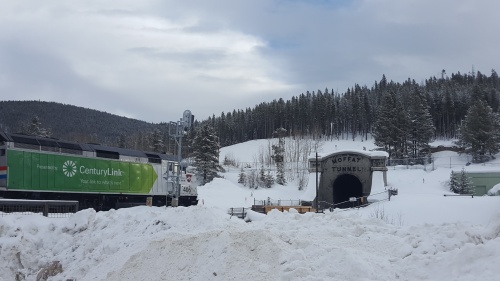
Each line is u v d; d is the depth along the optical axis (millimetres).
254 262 9633
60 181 30344
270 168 85250
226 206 51781
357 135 133875
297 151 96062
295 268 9016
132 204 34406
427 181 64625
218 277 9477
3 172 27328
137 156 36750
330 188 52500
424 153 88938
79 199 32094
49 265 13250
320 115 137250
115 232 13828
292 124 138750
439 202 34750
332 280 8453
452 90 134375
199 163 74688
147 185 36906
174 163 37562
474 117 83875
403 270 8633
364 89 160625
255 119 154500
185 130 29297
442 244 9625
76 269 12570
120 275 10664
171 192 30453
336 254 9156
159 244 11086
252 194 62469
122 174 34812
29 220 15234
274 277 9102
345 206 51906
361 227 11445
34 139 29500
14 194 27891
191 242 10820
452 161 83812
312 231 11273
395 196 43750
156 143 92062
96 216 15234
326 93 152375
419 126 89750
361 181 51562
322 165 53188
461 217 29203
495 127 84875
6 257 13438
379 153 51688
